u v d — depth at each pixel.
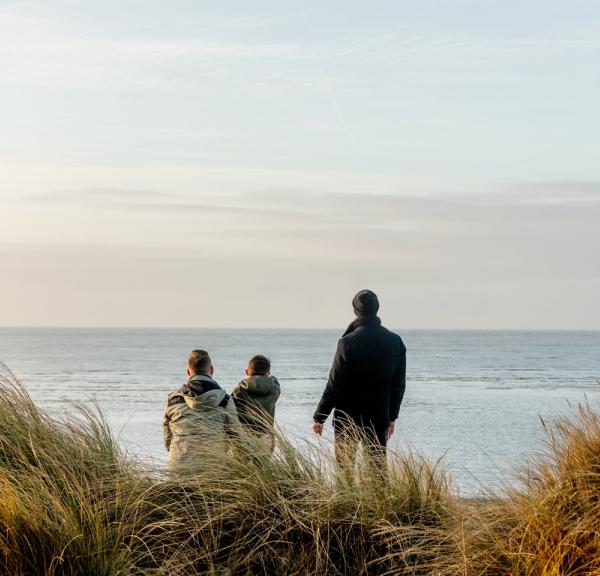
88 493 5.41
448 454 23.14
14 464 5.68
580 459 5.53
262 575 5.29
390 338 7.48
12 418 6.01
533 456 6.88
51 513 5.15
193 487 5.80
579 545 4.90
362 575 5.29
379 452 6.36
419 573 5.22
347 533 5.49
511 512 5.35
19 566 4.83
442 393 55.88
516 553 4.91
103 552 4.95
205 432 6.75
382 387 7.43
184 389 7.03
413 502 5.74
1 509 4.98
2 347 186.75
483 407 44.09
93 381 68.69
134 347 192.75
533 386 64.06
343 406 7.47
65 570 4.87
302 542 5.49
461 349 192.75
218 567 5.29
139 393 54.62
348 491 5.72
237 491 5.71
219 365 95.31
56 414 6.45
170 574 5.04
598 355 154.62
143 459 6.36
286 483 5.82
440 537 5.29
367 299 7.66
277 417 35.81
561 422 6.18
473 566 4.97
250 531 5.46
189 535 5.47
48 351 160.00
